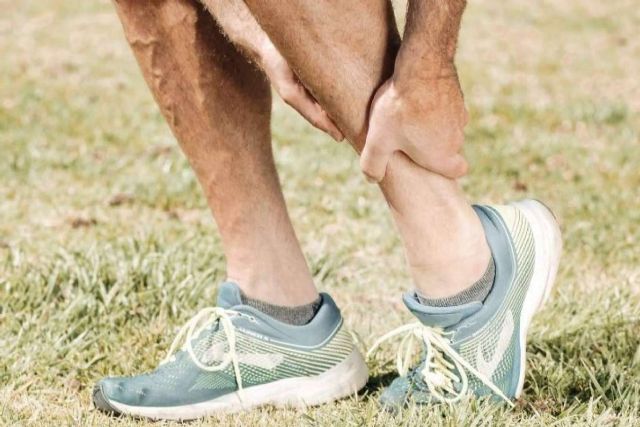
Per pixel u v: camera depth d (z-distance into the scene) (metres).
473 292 2.47
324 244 4.20
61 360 3.01
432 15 2.14
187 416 2.65
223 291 2.67
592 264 4.04
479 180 5.26
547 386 2.72
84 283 3.55
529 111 6.87
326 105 2.27
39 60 8.62
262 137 2.59
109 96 7.24
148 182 5.13
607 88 7.86
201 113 2.49
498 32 10.13
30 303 3.46
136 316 3.39
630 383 2.66
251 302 2.66
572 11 11.23
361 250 4.23
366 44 2.21
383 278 3.90
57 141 5.98
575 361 2.89
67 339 3.21
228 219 2.62
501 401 2.54
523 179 5.33
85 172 5.33
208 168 2.56
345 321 3.40
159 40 2.45
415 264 2.46
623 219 4.58
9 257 3.88
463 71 8.34
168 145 5.86
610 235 4.38
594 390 2.68
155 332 3.23
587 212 4.70
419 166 2.34
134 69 8.30
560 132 6.43
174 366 2.65
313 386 2.67
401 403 2.55
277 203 2.65
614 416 2.50
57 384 2.90
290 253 2.67
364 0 2.18
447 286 2.46
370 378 2.85
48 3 11.42
